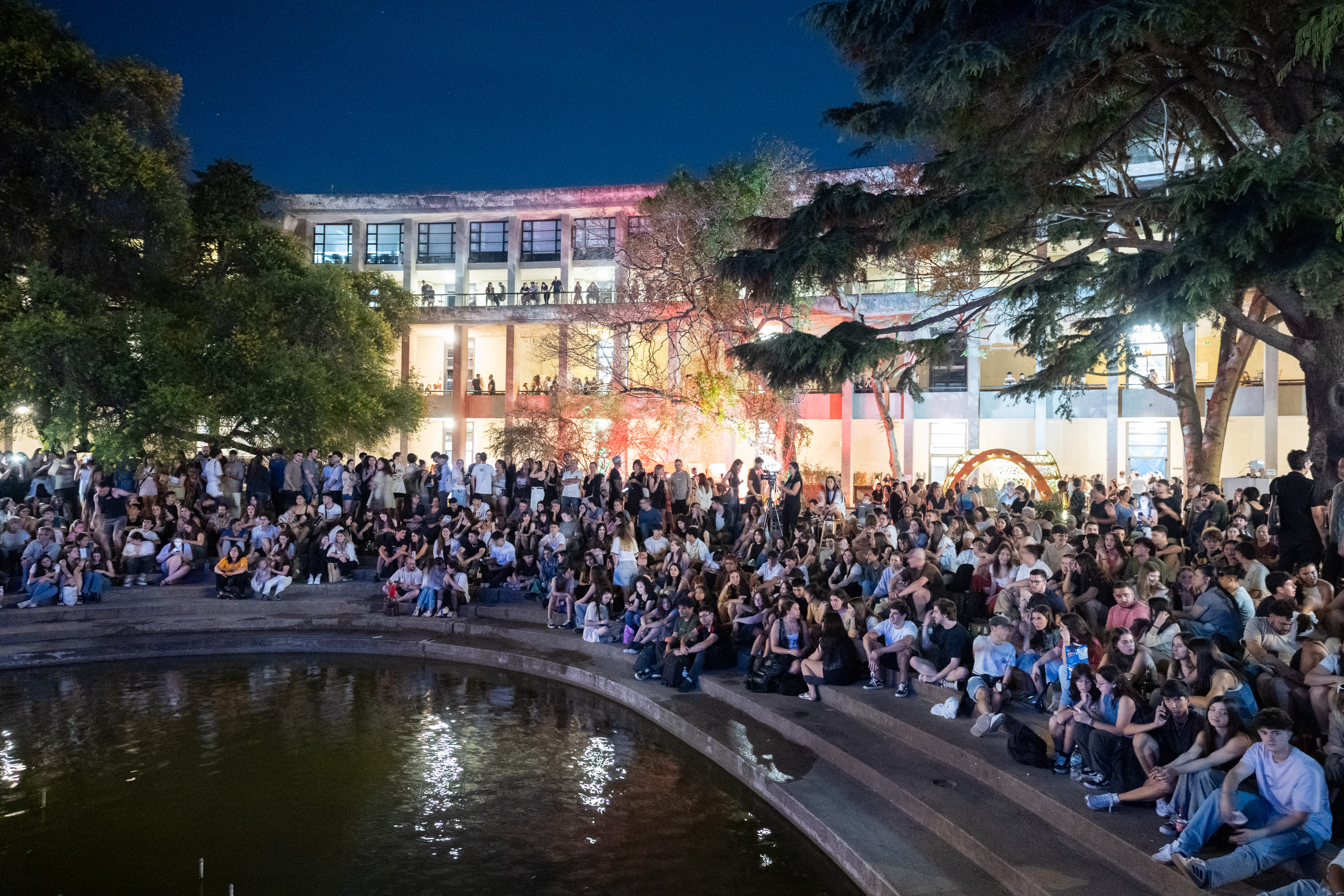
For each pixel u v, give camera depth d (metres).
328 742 11.10
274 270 25.14
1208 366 31.22
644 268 25.05
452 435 39.47
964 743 8.85
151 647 15.78
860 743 9.61
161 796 9.27
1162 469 31.08
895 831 7.62
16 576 17.64
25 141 20.12
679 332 25.50
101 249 22.27
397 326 33.97
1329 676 6.75
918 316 26.95
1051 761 8.12
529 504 19.91
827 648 11.34
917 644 10.79
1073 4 9.60
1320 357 10.53
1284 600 7.62
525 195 39.03
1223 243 8.40
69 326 19.16
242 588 18.25
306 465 20.80
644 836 8.29
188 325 23.64
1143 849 6.33
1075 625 8.70
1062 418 32.44
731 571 13.97
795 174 24.44
